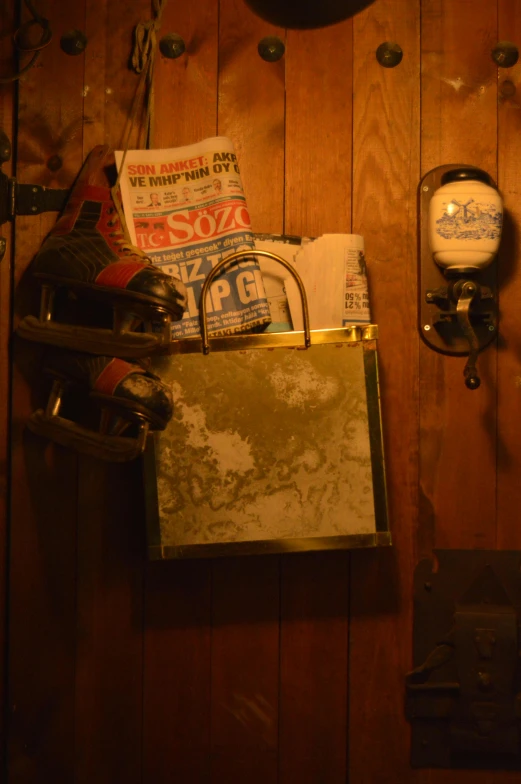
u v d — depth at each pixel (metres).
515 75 1.36
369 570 1.35
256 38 1.36
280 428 1.22
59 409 1.24
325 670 1.34
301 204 1.35
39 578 1.32
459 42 1.36
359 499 1.22
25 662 1.31
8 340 1.32
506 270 1.36
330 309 1.25
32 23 1.27
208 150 1.25
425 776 1.33
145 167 1.25
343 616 1.34
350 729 1.33
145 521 1.22
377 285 1.35
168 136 1.35
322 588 1.34
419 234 1.35
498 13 1.35
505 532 1.35
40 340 1.21
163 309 1.11
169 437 1.22
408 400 1.35
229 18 1.35
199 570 1.34
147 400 1.12
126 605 1.33
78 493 1.33
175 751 1.33
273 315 1.29
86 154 1.34
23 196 1.30
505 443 1.36
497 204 1.26
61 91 1.33
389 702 1.34
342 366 1.21
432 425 1.35
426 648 1.34
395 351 1.35
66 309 1.29
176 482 1.22
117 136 1.34
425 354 1.36
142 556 1.33
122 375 1.13
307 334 1.21
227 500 1.22
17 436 1.31
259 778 1.33
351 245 1.26
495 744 1.30
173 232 1.24
